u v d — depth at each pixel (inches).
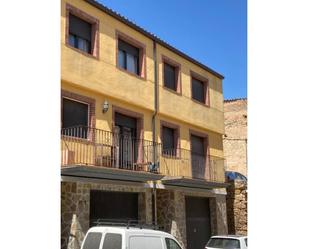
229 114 1141.7
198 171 756.6
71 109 530.0
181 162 713.0
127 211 587.5
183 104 743.1
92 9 574.6
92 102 557.6
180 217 671.1
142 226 398.9
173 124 716.7
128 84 619.2
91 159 533.3
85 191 507.2
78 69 536.4
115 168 522.0
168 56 724.0
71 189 497.4
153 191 627.2
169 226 652.7
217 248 483.2
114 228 350.6
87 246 356.8
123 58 633.0
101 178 532.7
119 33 618.5
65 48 520.7
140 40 661.3
